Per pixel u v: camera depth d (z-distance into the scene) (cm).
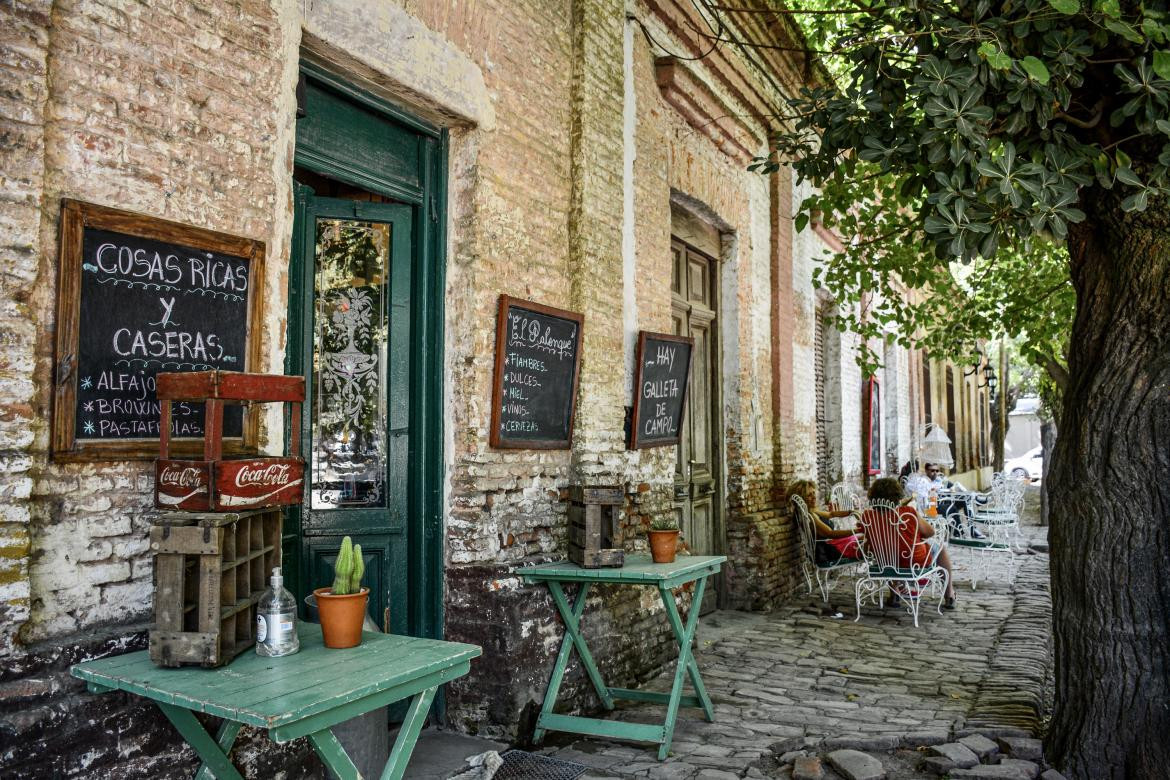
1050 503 430
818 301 1155
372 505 441
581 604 473
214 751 266
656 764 412
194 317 295
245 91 317
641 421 598
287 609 258
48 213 254
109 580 266
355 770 225
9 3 241
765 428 880
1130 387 400
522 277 483
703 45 715
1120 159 369
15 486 239
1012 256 766
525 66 491
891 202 700
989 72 364
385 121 430
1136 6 363
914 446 1625
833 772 405
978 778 390
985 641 693
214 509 248
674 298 728
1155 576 387
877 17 443
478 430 446
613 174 564
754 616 789
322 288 434
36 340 249
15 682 236
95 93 267
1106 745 390
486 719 436
